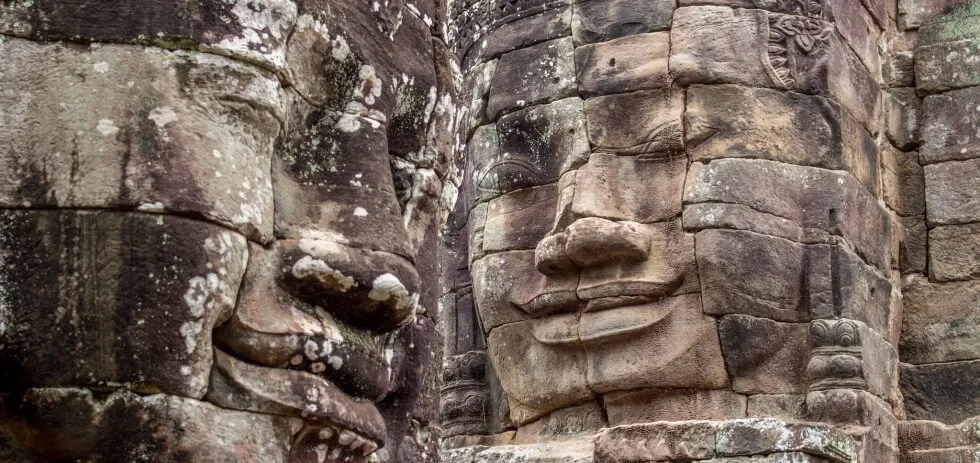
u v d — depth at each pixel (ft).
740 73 28.89
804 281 28.22
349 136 14.32
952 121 31.91
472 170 31.24
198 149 12.73
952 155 31.73
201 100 12.91
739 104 28.73
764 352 27.71
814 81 29.22
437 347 16.78
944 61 32.27
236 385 12.69
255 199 13.07
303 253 13.38
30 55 12.70
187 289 12.32
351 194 14.08
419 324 15.74
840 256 28.40
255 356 12.86
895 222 31.30
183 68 12.90
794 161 28.73
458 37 32.45
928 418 30.37
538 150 30.22
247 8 13.33
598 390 28.66
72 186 12.37
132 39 12.80
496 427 31.24
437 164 15.90
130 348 12.06
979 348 30.50
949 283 31.12
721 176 28.22
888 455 28.37
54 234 12.28
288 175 13.92
